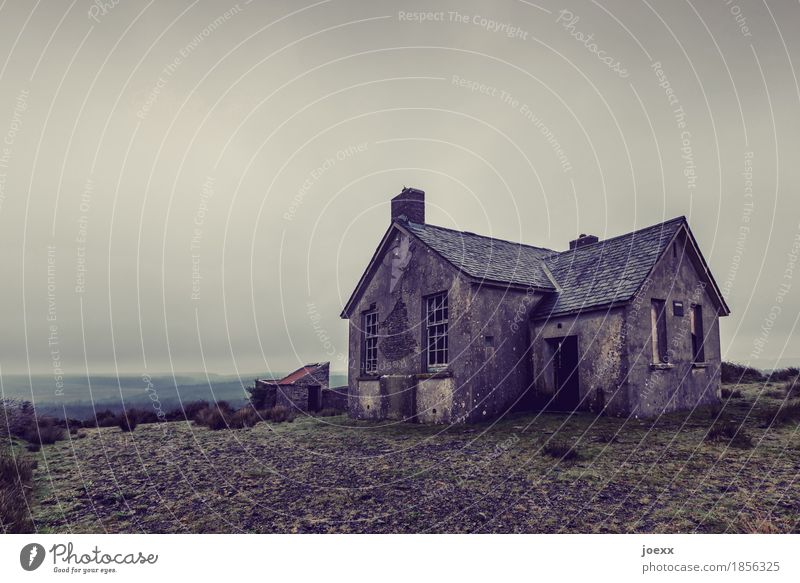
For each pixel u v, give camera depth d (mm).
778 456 6133
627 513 4562
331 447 8922
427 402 12078
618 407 10586
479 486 5711
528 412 11898
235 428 12305
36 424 10484
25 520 4820
